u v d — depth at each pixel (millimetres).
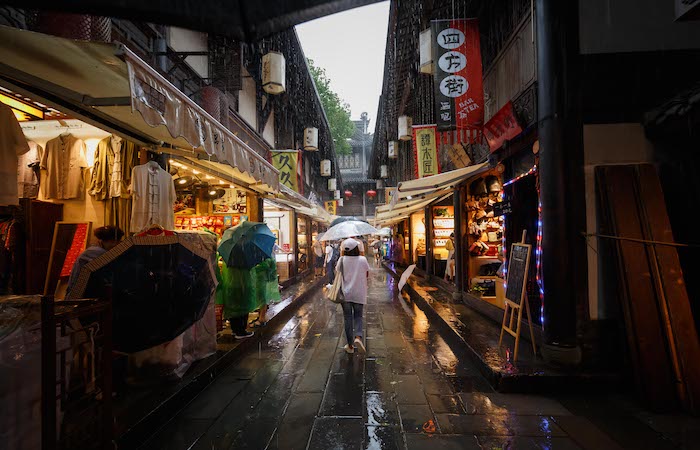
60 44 2729
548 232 4395
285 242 14266
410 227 18562
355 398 3980
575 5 4359
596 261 4281
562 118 4348
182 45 7988
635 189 4207
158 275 3504
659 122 4020
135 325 3338
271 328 7301
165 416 3426
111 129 4293
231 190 9695
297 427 3350
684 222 4207
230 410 3705
